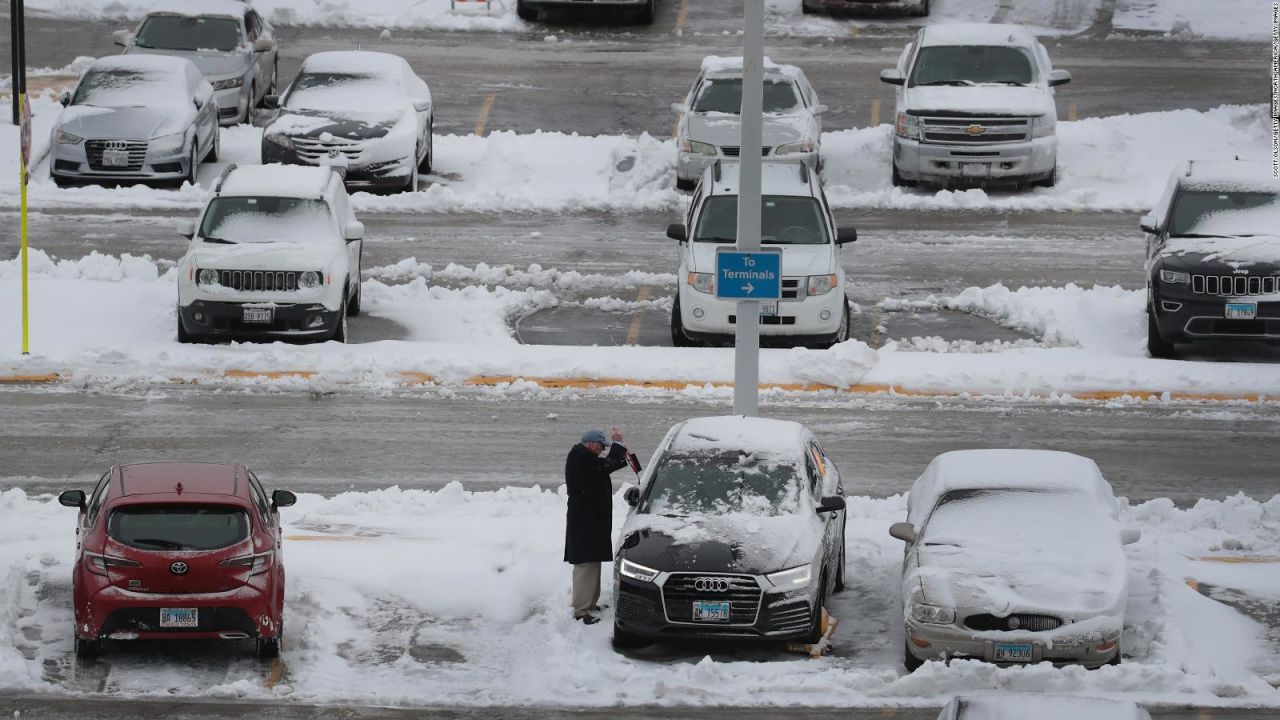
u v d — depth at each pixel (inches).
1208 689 2018.9
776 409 3272.6
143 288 3885.3
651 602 2159.2
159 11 5334.6
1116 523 2223.2
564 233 4539.9
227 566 2049.7
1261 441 3115.2
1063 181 4960.6
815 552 2202.3
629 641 2223.2
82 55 5999.0
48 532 2561.5
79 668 2082.9
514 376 3420.3
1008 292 4028.1
